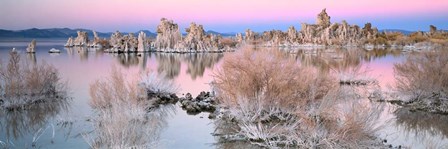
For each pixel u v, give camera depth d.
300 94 10.76
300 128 8.58
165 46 64.12
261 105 10.43
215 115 11.28
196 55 52.50
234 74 11.23
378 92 14.18
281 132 8.68
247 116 10.48
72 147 8.05
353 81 18.05
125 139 7.67
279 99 10.55
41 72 15.05
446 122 10.48
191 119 10.96
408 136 9.04
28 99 12.57
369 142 7.81
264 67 10.90
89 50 67.19
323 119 8.98
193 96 15.08
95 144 7.78
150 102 12.06
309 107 10.43
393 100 13.31
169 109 12.42
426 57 13.93
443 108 11.84
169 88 14.91
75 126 9.83
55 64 31.92
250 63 11.15
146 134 8.29
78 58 41.75
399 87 13.52
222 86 11.32
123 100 10.80
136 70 26.61
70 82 18.62
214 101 12.93
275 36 93.62
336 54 43.16
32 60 35.06
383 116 11.10
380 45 89.00
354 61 31.70
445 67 12.77
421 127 9.92
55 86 14.77
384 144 8.17
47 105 12.59
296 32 100.12
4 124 10.12
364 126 7.79
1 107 11.91
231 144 8.48
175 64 34.41
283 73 10.90
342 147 7.56
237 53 11.41
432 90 12.49
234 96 10.73
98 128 8.57
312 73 11.40
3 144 8.28
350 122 7.69
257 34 91.62
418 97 12.85
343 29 98.38
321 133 8.01
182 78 22.31
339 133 7.78
